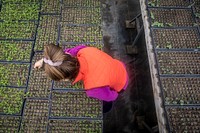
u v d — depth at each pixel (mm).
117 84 3281
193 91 4242
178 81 4332
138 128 5137
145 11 5168
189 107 4078
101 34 5156
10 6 5520
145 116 5250
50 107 4281
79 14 5422
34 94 4473
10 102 4422
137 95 5488
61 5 5543
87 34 5137
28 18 5383
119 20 6395
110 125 5168
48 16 5410
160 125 3947
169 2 5344
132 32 6242
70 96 4379
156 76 4352
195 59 4609
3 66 4789
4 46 5020
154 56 4586
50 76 2482
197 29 5012
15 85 4602
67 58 2451
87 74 2896
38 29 5207
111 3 6602
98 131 4074
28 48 5027
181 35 4906
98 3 5633
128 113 5305
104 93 2980
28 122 4180
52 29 5215
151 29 4941
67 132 4062
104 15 6422
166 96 4176
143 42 6109
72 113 4230
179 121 3945
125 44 6094
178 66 4508
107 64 2975
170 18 5121
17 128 4168
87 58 2934
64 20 5312
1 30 5211
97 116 4207
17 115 4301
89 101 4328
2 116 4273
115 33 6203
